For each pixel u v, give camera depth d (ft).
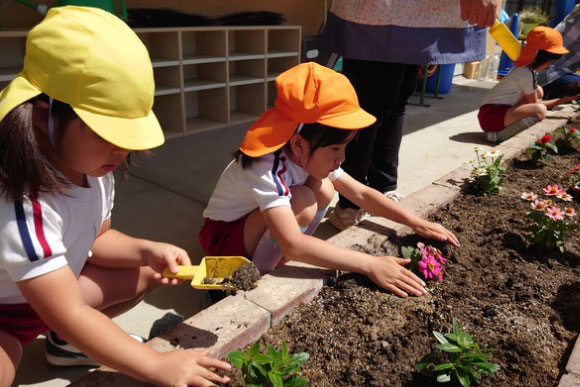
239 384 4.34
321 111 5.39
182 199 10.03
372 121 5.47
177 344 4.49
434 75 22.74
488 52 30.58
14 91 3.55
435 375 4.54
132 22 13.42
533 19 41.52
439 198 8.26
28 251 3.73
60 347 5.40
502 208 8.22
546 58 14.40
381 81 8.05
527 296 5.84
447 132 16.20
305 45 18.57
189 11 15.30
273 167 5.80
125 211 9.35
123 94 3.54
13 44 12.07
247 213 6.46
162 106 14.92
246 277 4.97
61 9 3.70
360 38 7.76
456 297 5.82
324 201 6.93
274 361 4.10
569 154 11.95
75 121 3.57
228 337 4.62
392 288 5.67
